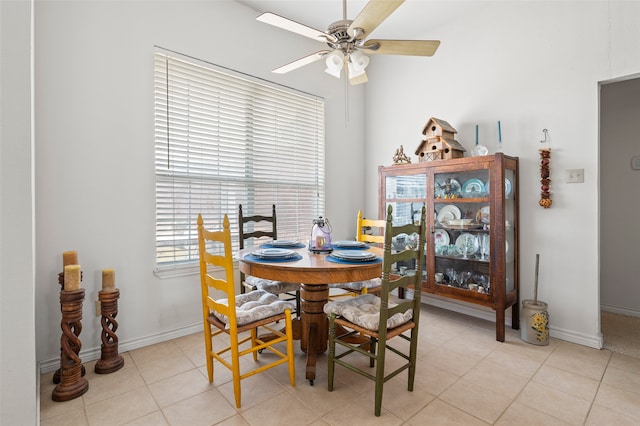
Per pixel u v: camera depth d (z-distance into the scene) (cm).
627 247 308
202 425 151
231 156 283
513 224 270
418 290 177
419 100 343
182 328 254
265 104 305
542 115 258
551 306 255
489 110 289
